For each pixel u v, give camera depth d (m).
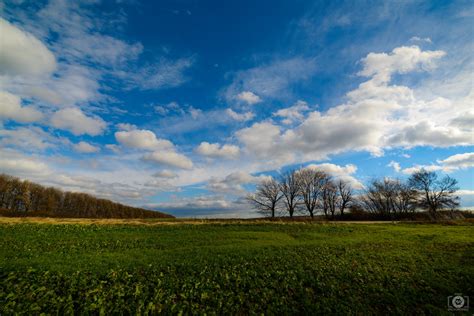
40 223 34.06
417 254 20.61
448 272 15.87
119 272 14.51
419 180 90.38
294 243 25.73
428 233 33.75
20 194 99.50
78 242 24.30
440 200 85.12
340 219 86.50
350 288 13.36
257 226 39.72
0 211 82.94
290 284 13.73
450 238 28.89
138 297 11.74
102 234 29.25
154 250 21.67
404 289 13.23
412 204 90.31
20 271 13.68
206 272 15.19
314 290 13.24
